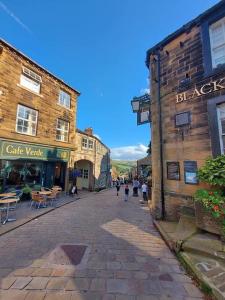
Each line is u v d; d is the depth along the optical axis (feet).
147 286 10.87
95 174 76.79
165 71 25.27
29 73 42.52
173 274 12.13
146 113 35.01
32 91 42.63
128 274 12.14
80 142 67.92
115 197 51.75
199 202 16.08
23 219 25.13
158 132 25.32
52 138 47.65
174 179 22.33
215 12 20.42
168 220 22.72
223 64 19.06
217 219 14.67
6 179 37.60
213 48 20.61
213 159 17.54
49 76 47.85
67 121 53.78
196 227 16.81
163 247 16.30
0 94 35.70
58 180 53.11
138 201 43.75
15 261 13.92
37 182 44.65
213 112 19.01
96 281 11.38
